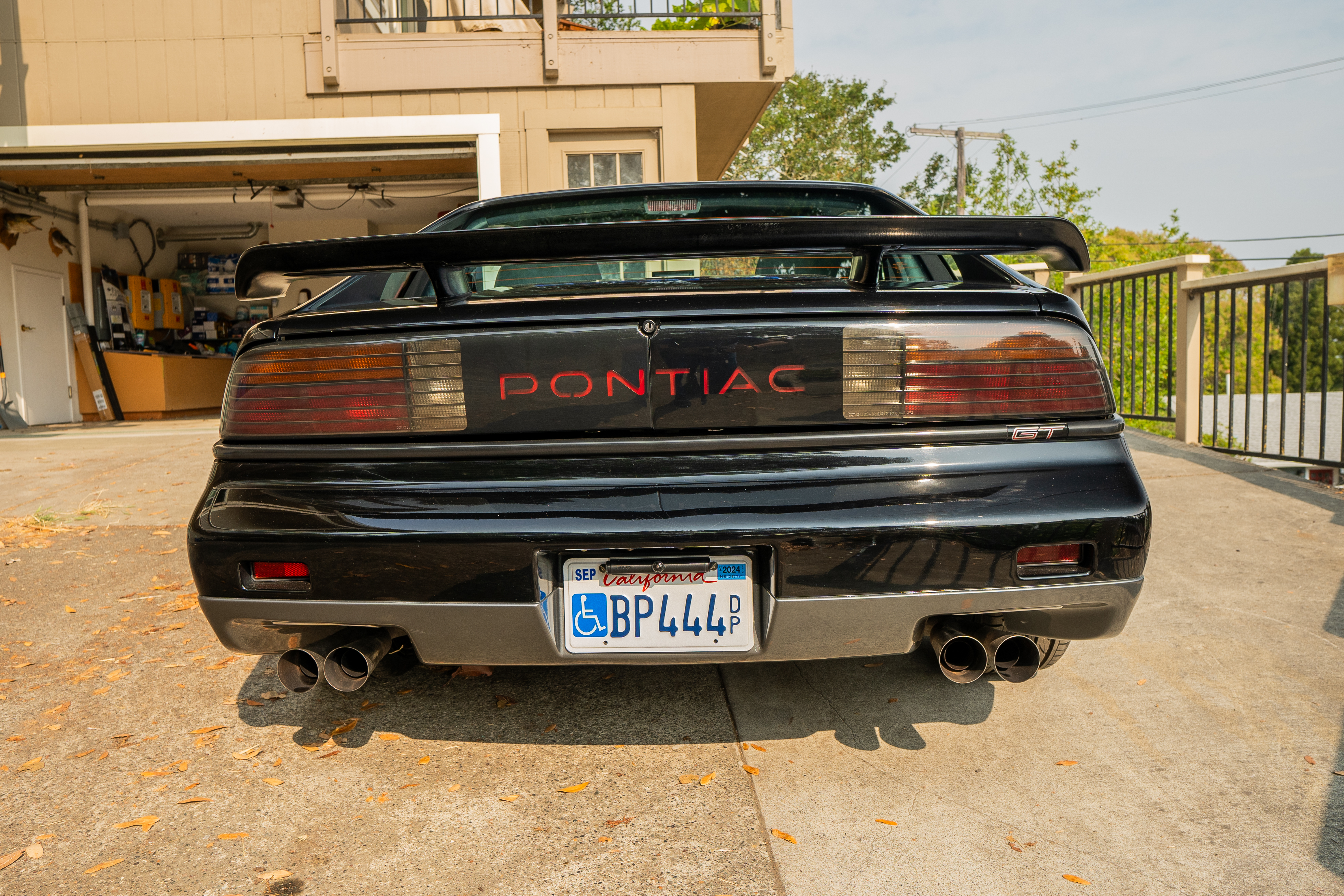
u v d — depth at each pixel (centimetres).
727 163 975
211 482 159
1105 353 603
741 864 146
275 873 145
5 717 204
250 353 159
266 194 887
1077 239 146
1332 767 173
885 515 146
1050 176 2367
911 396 149
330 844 153
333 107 659
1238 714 196
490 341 150
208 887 142
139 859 150
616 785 171
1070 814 159
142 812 164
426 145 682
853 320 150
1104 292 619
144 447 602
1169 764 176
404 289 210
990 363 151
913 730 192
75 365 964
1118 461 152
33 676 227
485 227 240
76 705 210
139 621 266
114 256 1048
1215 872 142
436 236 142
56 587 299
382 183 869
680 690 215
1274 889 137
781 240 142
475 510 147
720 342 149
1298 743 183
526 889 140
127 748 189
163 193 892
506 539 146
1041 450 151
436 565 148
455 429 151
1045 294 156
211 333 1176
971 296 154
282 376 156
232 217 1101
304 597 153
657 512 145
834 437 148
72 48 652
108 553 339
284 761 183
